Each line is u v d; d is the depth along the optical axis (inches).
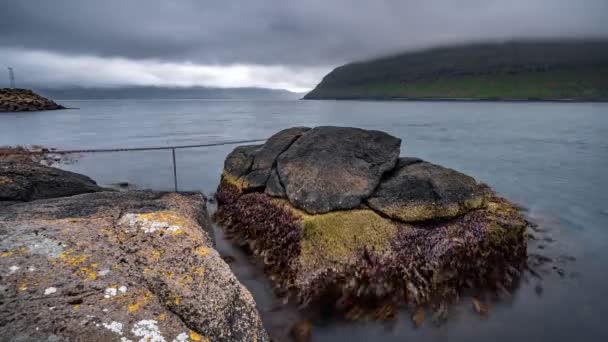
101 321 98.4
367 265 275.6
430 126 2003.0
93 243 132.4
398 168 343.6
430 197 304.7
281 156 371.9
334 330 251.6
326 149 346.9
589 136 1497.3
